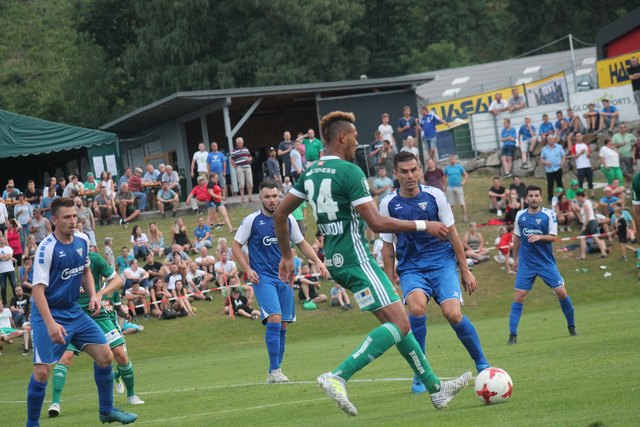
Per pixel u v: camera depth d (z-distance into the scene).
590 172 41.59
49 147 46.97
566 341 16.59
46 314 10.33
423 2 101.06
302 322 31.73
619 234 34.88
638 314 22.59
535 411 8.02
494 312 31.75
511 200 39.00
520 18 103.31
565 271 34.84
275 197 15.48
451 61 97.44
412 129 43.75
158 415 11.74
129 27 85.25
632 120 46.09
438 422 7.92
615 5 98.81
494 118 49.78
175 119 53.28
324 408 10.36
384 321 8.80
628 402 7.95
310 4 73.88
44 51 99.81
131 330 31.30
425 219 11.18
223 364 21.45
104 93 84.31
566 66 66.75
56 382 13.48
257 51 74.38
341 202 8.72
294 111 57.91
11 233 37.50
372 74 90.56
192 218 43.53
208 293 34.56
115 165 48.69
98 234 41.75
